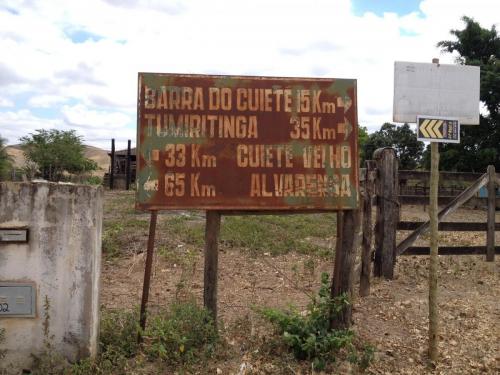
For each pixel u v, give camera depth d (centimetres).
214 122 511
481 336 593
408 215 1852
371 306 687
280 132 519
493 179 957
